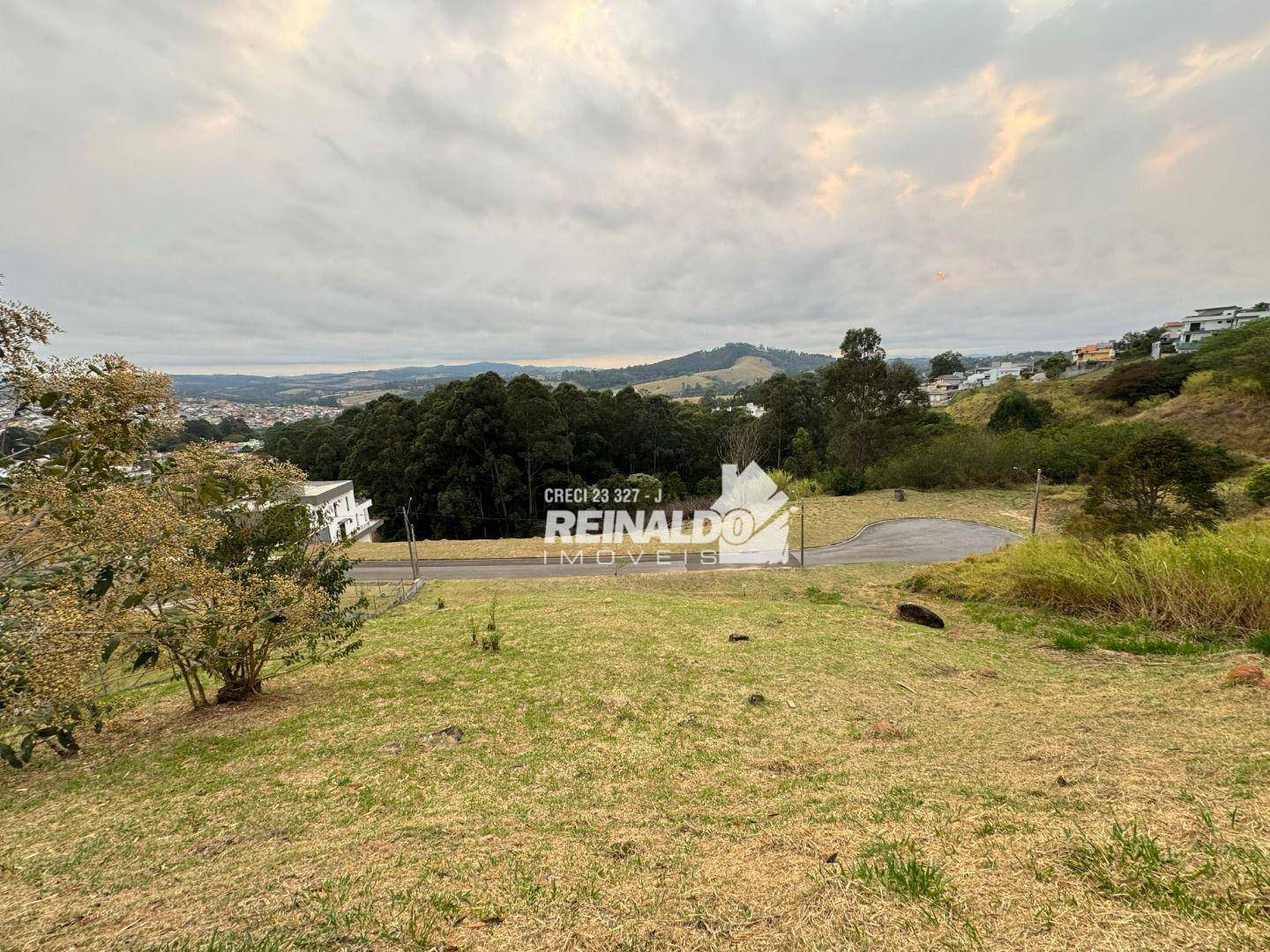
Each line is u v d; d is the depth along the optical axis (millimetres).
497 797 3502
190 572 4566
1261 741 2691
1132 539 8727
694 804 3186
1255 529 7262
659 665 6680
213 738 4859
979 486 28125
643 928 1725
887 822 2424
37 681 3244
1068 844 1890
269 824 3238
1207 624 6410
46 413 3779
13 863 2889
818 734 4395
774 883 1931
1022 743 3389
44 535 3807
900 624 8953
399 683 6383
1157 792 2258
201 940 1797
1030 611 8734
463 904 1937
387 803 3484
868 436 32250
